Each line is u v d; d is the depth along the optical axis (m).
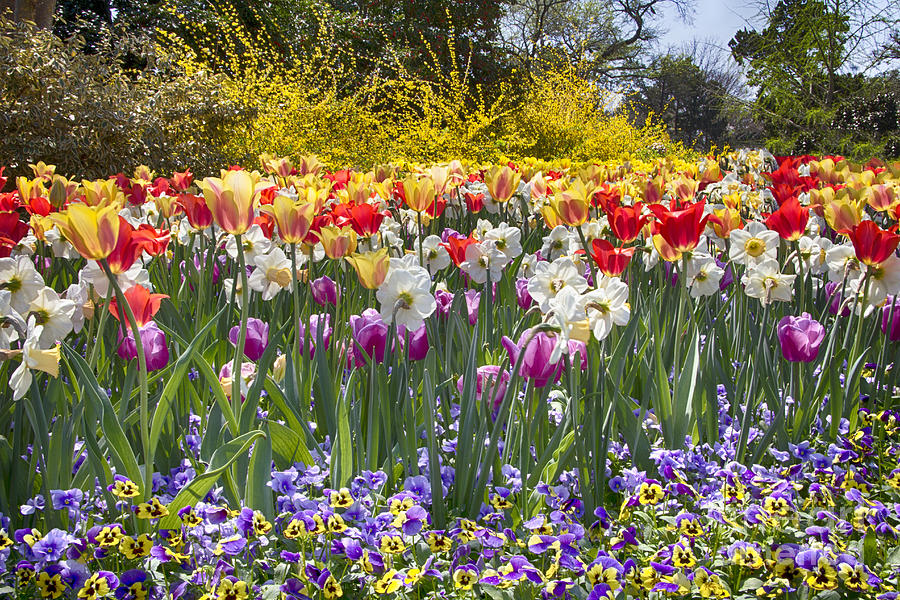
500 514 1.89
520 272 3.43
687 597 1.69
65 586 1.50
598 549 1.86
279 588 1.56
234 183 1.87
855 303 2.45
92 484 1.86
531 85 21.03
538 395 2.24
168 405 1.82
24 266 1.73
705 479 2.11
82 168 8.13
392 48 20.62
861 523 1.88
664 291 2.93
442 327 2.69
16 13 11.75
